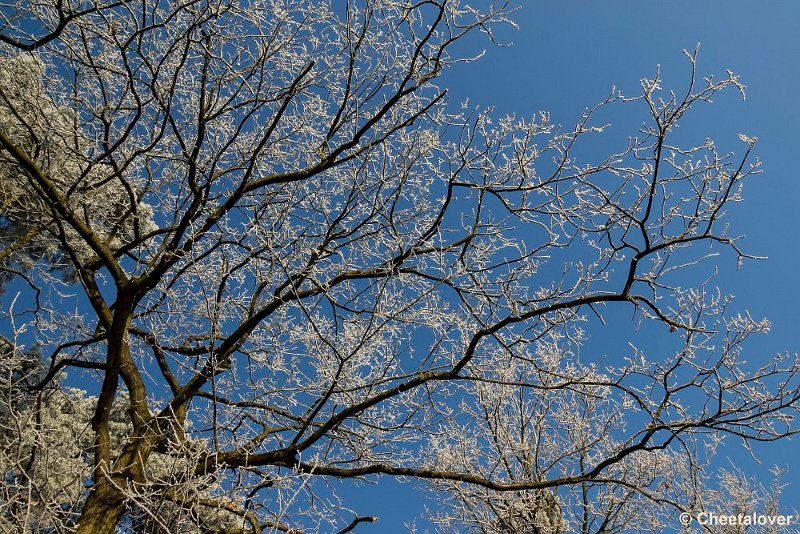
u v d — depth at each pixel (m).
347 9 5.41
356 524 5.17
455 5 5.32
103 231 7.90
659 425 5.04
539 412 9.47
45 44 5.26
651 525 9.16
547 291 5.87
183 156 6.30
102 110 5.67
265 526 5.32
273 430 6.33
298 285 5.96
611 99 4.89
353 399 5.61
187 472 4.32
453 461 8.91
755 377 4.88
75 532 4.59
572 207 5.23
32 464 4.54
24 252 8.25
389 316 5.41
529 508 8.38
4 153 6.48
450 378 5.44
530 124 5.21
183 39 5.67
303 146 6.65
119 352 5.85
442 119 6.18
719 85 4.36
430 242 5.85
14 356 4.55
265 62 5.95
